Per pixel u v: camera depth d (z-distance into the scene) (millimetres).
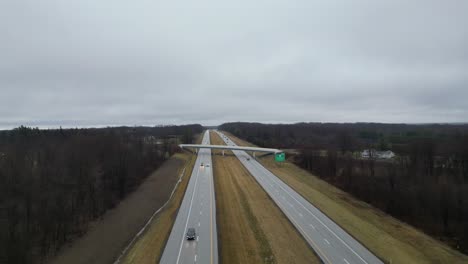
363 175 66250
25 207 42250
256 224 40188
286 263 30094
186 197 52375
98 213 43812
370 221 43219
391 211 47344
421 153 76938
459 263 31750
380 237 37438
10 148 69438
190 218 41875
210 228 38219
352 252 32875
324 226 40219
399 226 41906
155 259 30094
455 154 77188
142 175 66938
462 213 43094
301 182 66750
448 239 38156
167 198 52438
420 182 57719
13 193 47375
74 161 63406
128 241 35406
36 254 31969
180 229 37812
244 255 31453
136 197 52375
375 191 55250
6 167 53750
